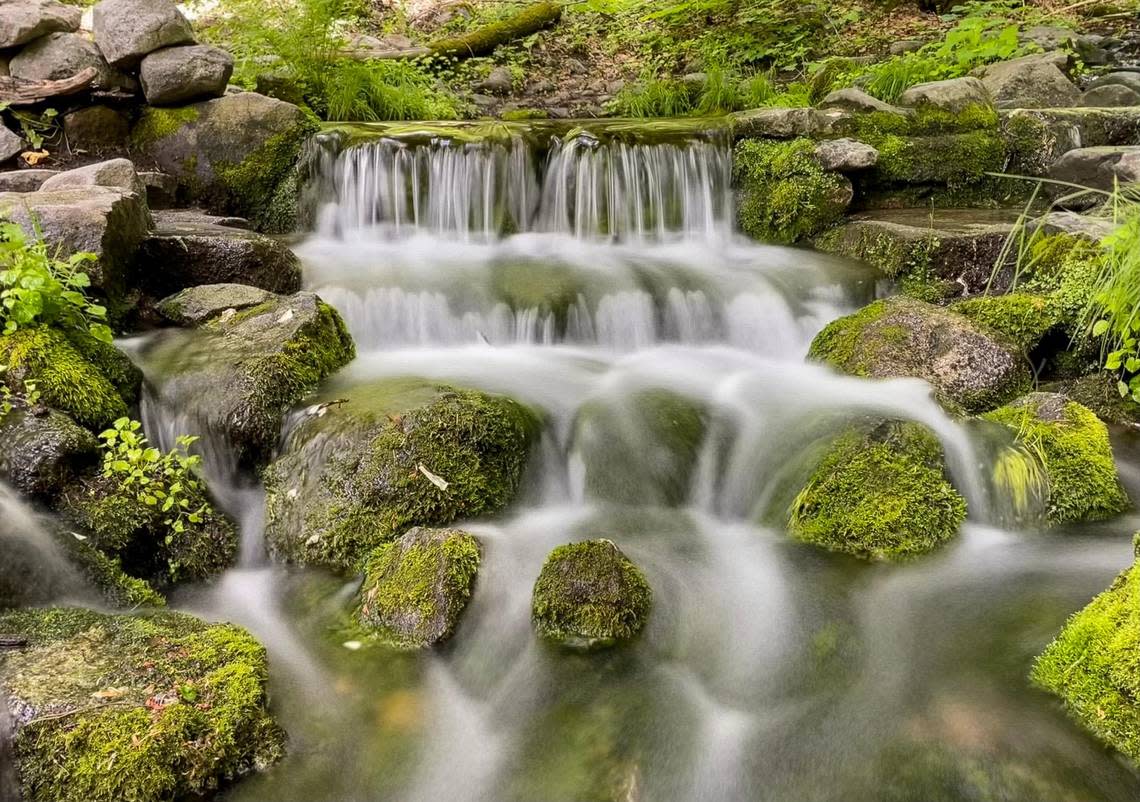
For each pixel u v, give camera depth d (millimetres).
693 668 2170
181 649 2035
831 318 3793
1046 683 2041
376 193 4383
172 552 2461
